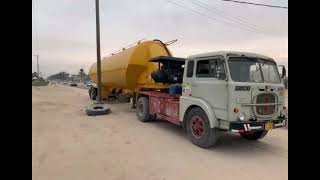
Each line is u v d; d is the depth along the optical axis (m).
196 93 7.68
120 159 6.32
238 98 6.51
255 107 6.63
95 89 21.84
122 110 15.53
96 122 11.39
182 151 7.04
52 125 10.61
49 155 6.58
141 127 10.31
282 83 7.36
